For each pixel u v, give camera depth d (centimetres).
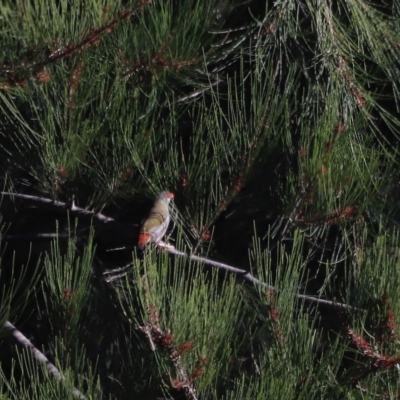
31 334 1001
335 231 927
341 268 936
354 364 652
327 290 900
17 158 802
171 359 579
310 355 637
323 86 894
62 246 1027
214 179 800
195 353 588
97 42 621
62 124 738
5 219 1031
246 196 907
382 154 866
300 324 641
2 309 654
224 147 761
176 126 780
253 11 988
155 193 789
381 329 628
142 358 654
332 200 754
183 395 634
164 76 734
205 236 801
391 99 978
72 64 687
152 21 719
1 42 599
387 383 656
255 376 656
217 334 593
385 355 630
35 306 1033
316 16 865
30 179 892
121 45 712
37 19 599
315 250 912
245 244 985
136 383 650
